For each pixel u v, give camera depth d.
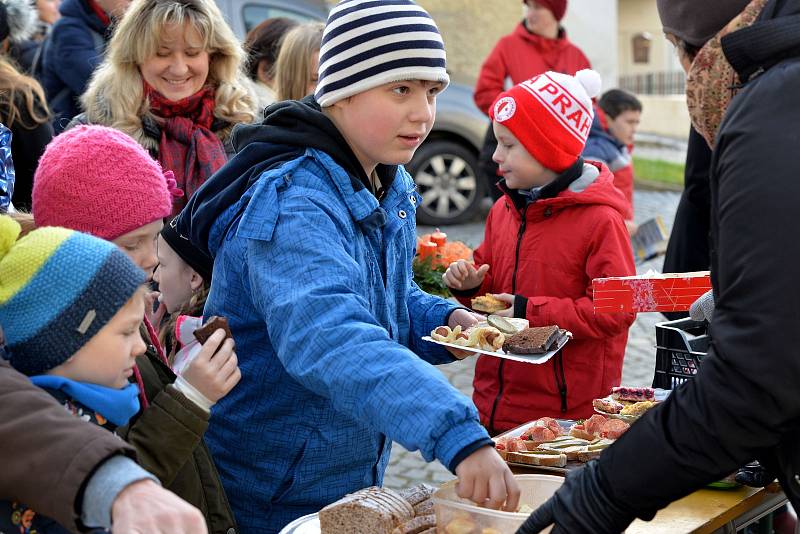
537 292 3.27
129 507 1.33
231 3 8.14
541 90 3.22
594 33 14.73
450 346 2.43
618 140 6.25
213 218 2.20
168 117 3.44
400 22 2.04
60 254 1.60
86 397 1.63
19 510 1.55
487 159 6.86
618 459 1.62
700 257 3.91
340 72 2.07
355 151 2.17
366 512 1.85
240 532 2.25
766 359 1.46
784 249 1.46
